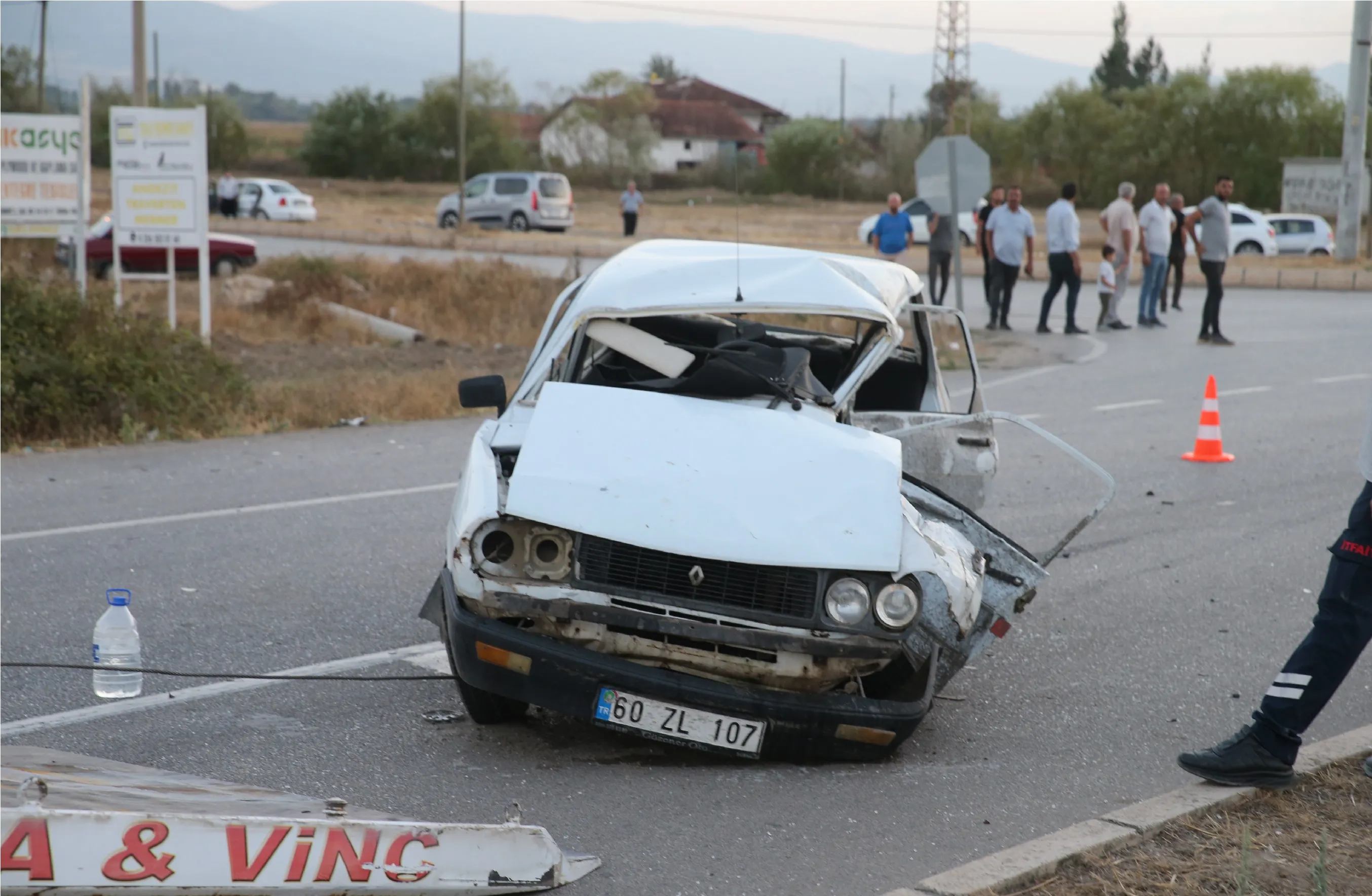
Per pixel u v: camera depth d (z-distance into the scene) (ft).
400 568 25.57
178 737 16.84
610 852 13.62
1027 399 48.39
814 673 15.25
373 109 286.05
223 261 84.48
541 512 15.20
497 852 12.21
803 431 16.94
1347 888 12.57
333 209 189.06
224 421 41.70
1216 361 59.62
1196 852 13.39
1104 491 33.45
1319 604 14.94
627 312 19.24
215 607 22.81
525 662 15.20
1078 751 17.02
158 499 31.27
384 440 40.16
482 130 281.13
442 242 127.44
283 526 28.81
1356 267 109.81
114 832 9.92
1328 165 164.35
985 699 19.06
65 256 80.33
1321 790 15.05
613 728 15.29
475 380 20.06
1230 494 33.32
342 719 17.62
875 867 13.41
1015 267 71.26
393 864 11.43
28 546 26.68
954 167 58.03
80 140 50.29
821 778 15.76
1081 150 245.45
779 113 355.97
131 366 41.11
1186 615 23.47
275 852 10.69
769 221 181.16
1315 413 45.70
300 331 65.62
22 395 39.34
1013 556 17.47
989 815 14.80
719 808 14.82
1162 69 399.44
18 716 17.52
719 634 14.90
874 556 15.11
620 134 279.90
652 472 15.78
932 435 20.97
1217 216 64.28
